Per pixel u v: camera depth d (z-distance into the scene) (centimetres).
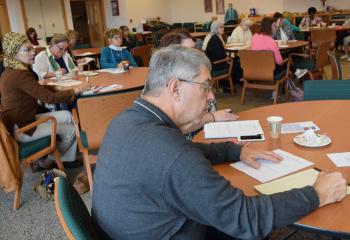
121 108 243
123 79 348
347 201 106
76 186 275
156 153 90
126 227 96
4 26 1055
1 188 294
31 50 283
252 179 125
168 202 91
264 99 513
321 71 505
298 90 466
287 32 608
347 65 701
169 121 102
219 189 89
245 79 475
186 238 99
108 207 97
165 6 1384
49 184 274
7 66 279
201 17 1334
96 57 596
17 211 259
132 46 799
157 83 104
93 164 276
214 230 140
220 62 510
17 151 252
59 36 405
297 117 188
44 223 242
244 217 91
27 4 1077
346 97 243
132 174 92
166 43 240
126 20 1247
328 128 168
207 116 187
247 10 1206
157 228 95
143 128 95
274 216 93
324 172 115
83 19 1385
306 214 99
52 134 276
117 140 97
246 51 444
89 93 294
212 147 141
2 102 282
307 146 148
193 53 106
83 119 241
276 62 453
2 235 231
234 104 498
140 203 93
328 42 489
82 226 96
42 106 356
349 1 1010
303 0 1091
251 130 173
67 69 421
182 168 88
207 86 108
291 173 126
